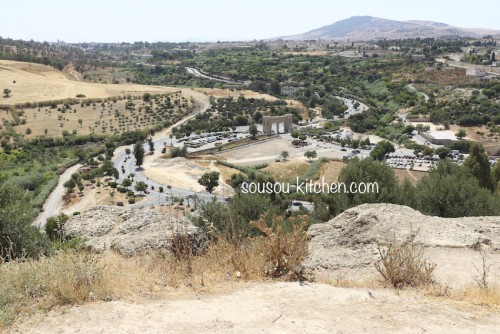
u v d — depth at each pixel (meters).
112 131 122.31
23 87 151.00
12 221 12.31
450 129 122.62
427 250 10.32
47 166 84.81
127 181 70.44
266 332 5.50
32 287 6.64
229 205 18.95
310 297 6.86
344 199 20.81
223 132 126.19
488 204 17.08
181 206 52.16
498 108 132.75
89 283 6.83
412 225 11.73
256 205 18.42
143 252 9.67
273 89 193.00
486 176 24.33
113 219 13.28
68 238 12.66
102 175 79.19
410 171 76.38
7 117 123.75
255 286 7.46
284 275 8.13
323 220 21.66
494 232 11.34
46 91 150.12
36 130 116.69
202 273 7.76
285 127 128.50
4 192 13.49
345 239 12.18
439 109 138.62
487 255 9.86
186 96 166.62
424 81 188.50
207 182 66.44
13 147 100.69
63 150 103.75
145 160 92.94
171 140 115.94
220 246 9.05
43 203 62.59
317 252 11.71
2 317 5.75
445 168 25.22
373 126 137.12
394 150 97.19
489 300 6.84
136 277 7.61
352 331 5.57
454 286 7.90
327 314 6.15
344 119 151.25
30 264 7.70
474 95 151.12
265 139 116.62
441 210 17.52
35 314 6.04
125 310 6.19
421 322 5.88
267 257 8.26
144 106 148.00
